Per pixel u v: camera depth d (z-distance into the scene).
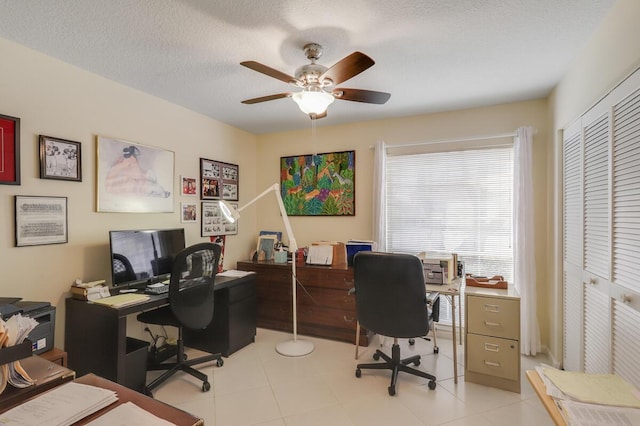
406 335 2.19
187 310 2.28
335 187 3.66
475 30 1.79
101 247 2.38
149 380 2.40
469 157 3.14
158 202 2.80
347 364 2.63
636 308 1.45
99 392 0.91
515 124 2.93
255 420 1.91
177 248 2.75
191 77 2.39
